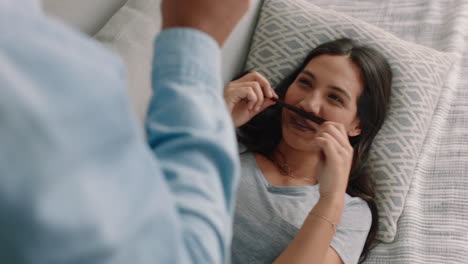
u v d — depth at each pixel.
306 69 1.31
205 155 0.31
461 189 1.33
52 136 0.18
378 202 1.34
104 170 0.21
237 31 1.46
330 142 1.11
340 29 1.52
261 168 1.31
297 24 1.54
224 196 0.33
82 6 1.03
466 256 1.21
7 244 0.19
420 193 1.36
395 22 1.75
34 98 0.18
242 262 1.15
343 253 1.17
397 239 1.29
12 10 0.19
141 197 0.22
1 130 0.17
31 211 0.18
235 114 1.23
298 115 1.27
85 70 0.20
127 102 0.22
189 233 0.27
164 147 0.30
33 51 0.19
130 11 1.09
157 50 0.34
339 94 1.27
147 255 0.23
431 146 1.43
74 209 0.19
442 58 1.51
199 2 0.34
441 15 1.75
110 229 0.20
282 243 1.15
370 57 1.32
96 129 0.20
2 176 0.18
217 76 0.34
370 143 1.37
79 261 0.20
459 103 1.52
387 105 1.38
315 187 1.28
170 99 0.32
